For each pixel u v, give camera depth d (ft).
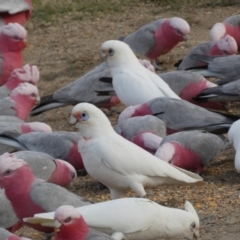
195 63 55.77
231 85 47.44
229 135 39.75
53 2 80.33
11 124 43.86
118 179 34.99
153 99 45.01
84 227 27.89
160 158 38.63
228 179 39.99
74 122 35.24
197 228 31.27
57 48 68.85
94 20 74.95
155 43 59.16
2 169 31.83
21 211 32.14
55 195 31.83
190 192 38.50
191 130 42.83
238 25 61.57
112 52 46.60
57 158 41.16
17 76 51.65
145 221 29.89
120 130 42.57
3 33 55.62
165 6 76.74
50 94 57.41
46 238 33.91
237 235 33.09
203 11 74.18
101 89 51.29
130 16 74.90
